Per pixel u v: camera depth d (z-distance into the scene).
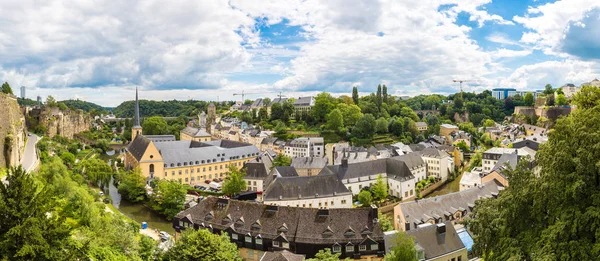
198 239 67.88
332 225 82.81
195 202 126.12
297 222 84.62
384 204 145.88
